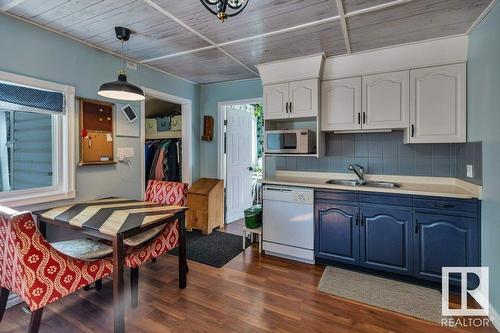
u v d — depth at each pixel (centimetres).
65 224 191
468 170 232
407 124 257
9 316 195
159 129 459
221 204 408
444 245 221
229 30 228
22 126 225
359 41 248
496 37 178
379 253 247
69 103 241
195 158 412
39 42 220
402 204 237
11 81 203
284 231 291
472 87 222
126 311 199
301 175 341
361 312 199
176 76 368
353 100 279
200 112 420
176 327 182
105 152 274
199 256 300
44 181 237
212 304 209
